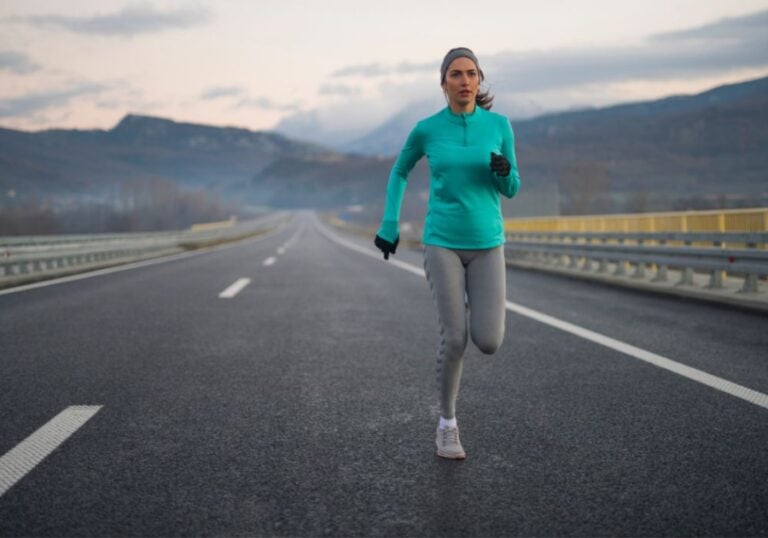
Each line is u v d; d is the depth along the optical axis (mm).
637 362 5469
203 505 2725
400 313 8484
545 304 9289
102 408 4152
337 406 4230
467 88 3193
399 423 3867
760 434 3586
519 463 3193
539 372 5152
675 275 12188
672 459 3217
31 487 2904
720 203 84125
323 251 26172
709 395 4406
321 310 8742
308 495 2828
